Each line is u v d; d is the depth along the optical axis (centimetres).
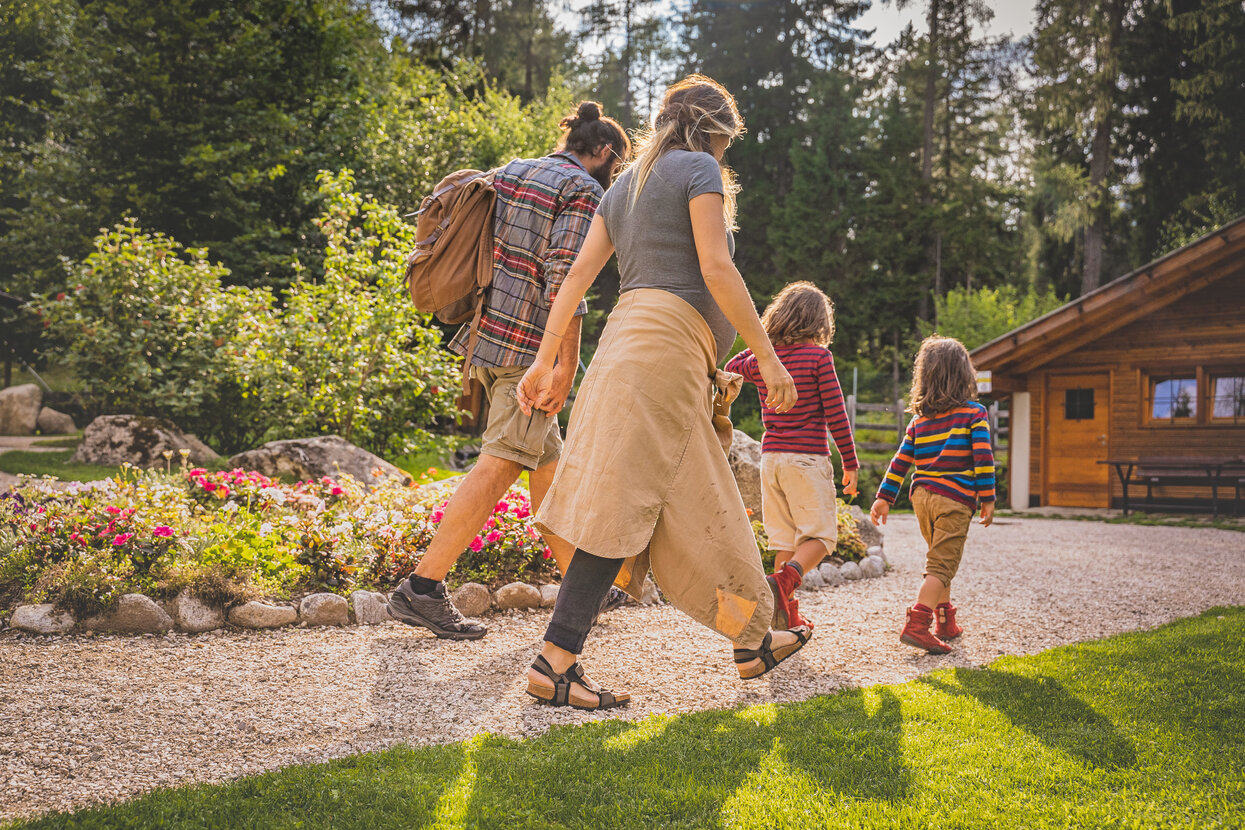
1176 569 606
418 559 424
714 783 198
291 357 884
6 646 321
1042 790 194
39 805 187
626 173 242
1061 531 926
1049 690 276
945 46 3222
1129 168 2609
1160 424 1279
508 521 446
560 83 2448
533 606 414
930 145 3231
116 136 1384
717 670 311
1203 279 1186
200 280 936
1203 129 2397
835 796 190
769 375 225
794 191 3142
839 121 3253
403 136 1602
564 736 231
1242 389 1218
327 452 743
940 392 365
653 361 225
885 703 263
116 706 256
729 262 223
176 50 1407
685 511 228
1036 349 1351
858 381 2367
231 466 750
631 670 310
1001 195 3212
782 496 354
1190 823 175
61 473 752
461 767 206
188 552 388
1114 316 1276
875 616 426
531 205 306
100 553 372
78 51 1394
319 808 181
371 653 324
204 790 190
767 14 3356
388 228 977
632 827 175
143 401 889
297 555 409
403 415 958
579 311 283
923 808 183
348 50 1720
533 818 178
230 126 1398
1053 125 2502
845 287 3097
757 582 233
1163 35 2419
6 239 1516
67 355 923
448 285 309
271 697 269
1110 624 409
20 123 1766
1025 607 454
